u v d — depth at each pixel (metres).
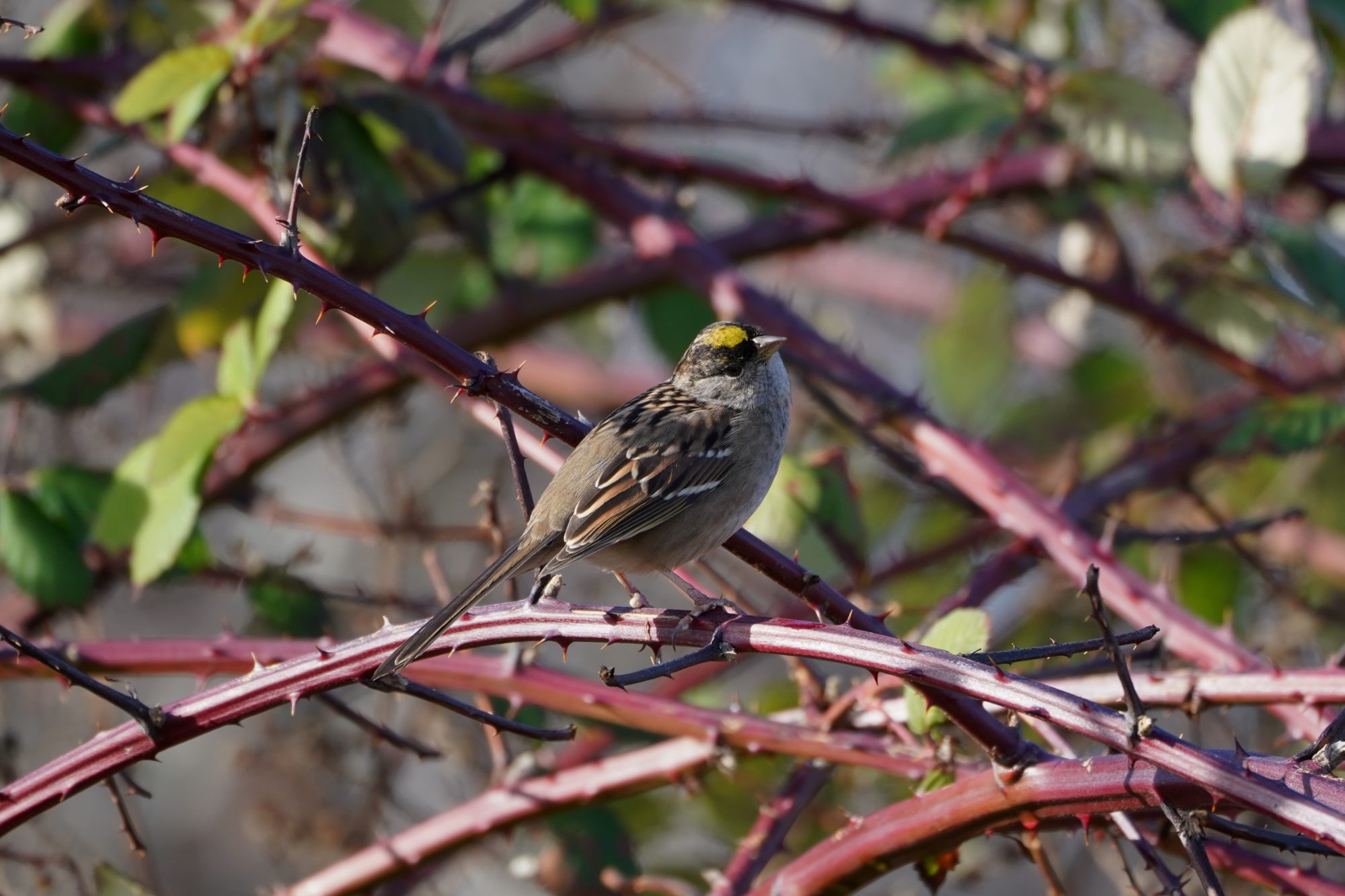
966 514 10.58
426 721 11.07
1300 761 5.17
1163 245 14.04
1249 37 10.24
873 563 12.68
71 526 9.65
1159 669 8.50
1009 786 6.08
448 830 7.96
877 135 13.32
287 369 14.99
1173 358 14.09
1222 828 5.91
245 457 11.68
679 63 17.53
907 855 6.50
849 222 12.44
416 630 6.12
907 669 5.25
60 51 11.80
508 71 13.59
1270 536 12.39
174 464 8.73
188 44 10.93
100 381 11.15
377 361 11.75
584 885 9.89
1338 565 12.30
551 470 7.39
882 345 17.78
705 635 5.83
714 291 10.67
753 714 8.66
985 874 10.47
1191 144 10.84
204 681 7.86
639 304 12.85
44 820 10.68
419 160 11.48
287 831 10.88
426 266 12.16
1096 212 12.64
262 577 10.45
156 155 12.80
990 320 12.70
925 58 12.26
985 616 6.84
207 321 10.60
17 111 11.30
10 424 12.77
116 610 15.56
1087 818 5.96
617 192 11.40
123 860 14.94
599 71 17.22
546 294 12.27
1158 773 5.67
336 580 15.70
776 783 10.44
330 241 9.36
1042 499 8.89
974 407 12.91
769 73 17.70
